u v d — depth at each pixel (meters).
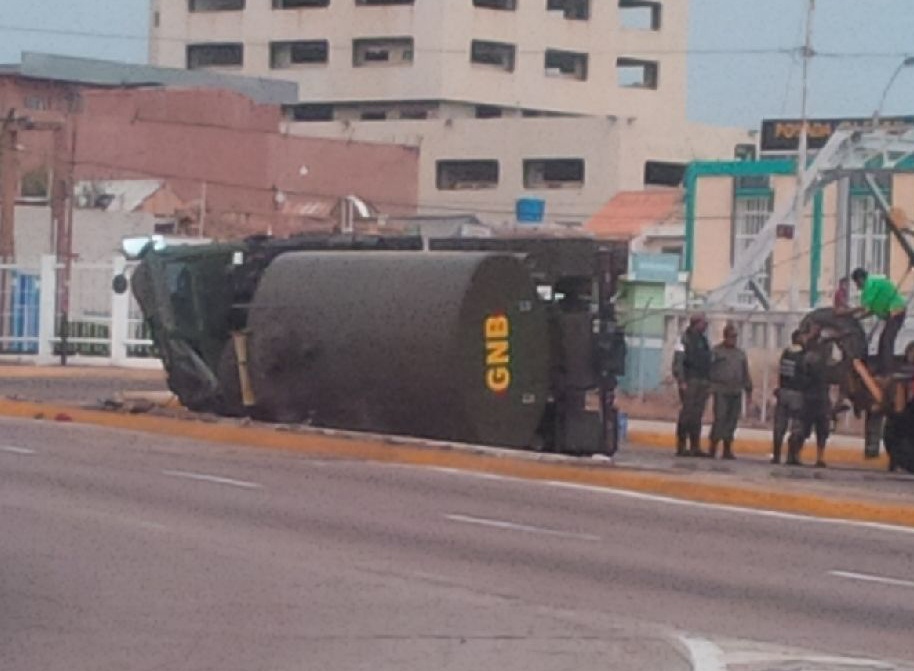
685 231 61.12
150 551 15.05
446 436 24.12
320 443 23.58
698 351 27.02
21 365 41.94
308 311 25.05
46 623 11.91
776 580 14.54
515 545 15.99
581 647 11.38
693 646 11.45
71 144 58.34
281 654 11.02
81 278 44.12
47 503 17.75
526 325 24.28
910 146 44.31
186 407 27.23
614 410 25.16
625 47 100.31
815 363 26.00
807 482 22.50
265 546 15.51
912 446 26.00
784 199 52.41
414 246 26.38
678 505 19.48
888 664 11.09
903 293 36.53
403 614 12.51
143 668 10.55
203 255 27.06
